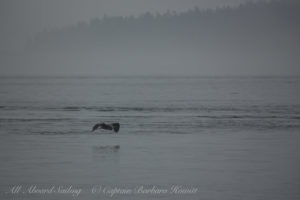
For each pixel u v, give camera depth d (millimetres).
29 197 67125
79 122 143500
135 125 135125
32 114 169125
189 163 84500
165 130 124750
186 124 137250
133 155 91125
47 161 86312
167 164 83875
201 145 101688
